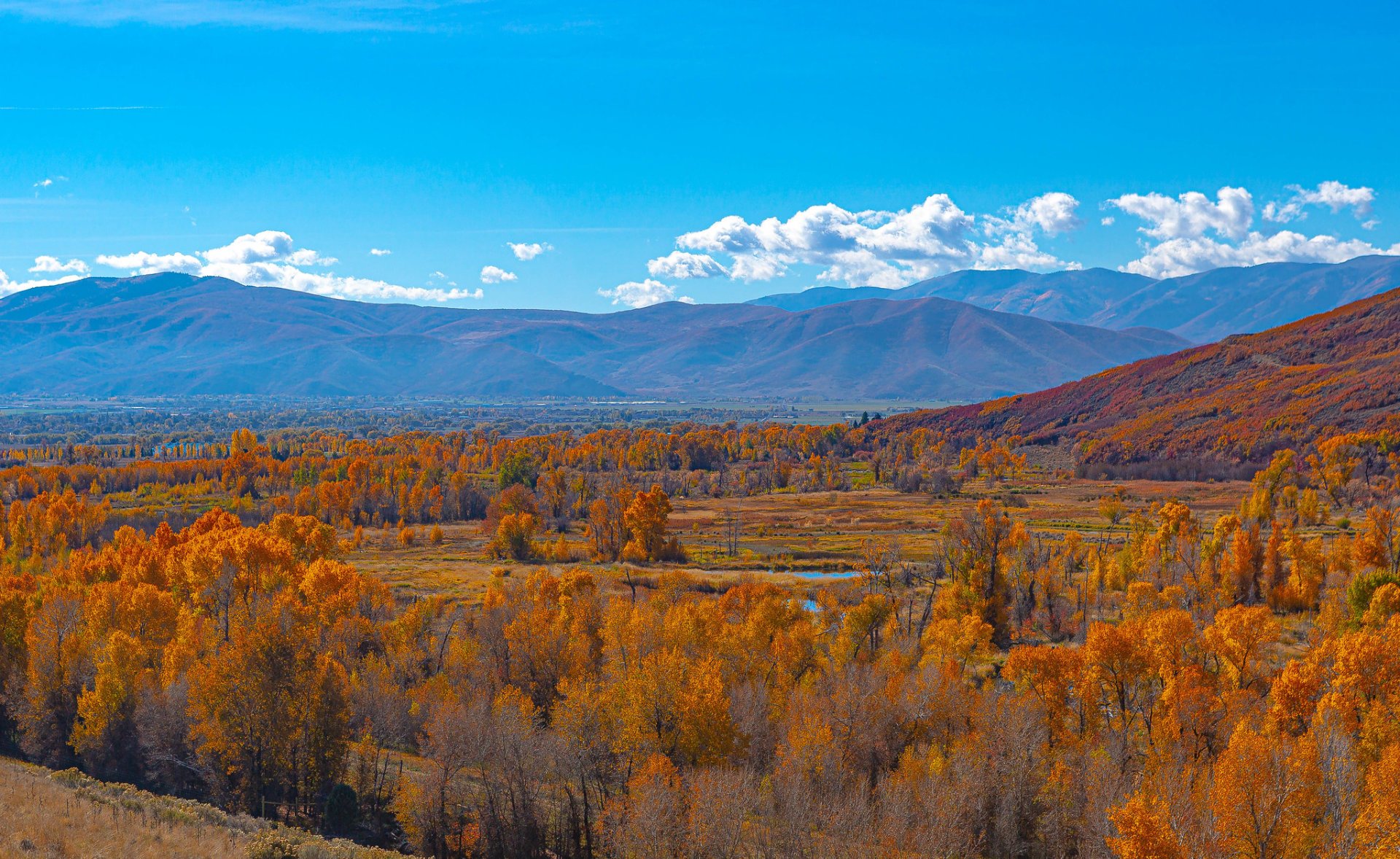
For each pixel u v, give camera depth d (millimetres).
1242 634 68125
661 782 53625
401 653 86562
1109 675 67750
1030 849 56688
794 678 79875
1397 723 56688
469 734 59344
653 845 50406
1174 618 68375
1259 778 47938
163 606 85688
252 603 92312
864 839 51219
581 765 61781
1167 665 66938
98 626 83000
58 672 76438
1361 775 51875
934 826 52125
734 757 63469
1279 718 61031
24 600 88312
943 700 67250
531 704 71750
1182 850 44219
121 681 71688
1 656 82000
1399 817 45781
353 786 65750
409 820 58656
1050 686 67750
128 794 53531
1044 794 57438
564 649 81438
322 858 45688
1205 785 51875
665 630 79562
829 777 58500
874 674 71688
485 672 81375
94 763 70688
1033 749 59750
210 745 63969
